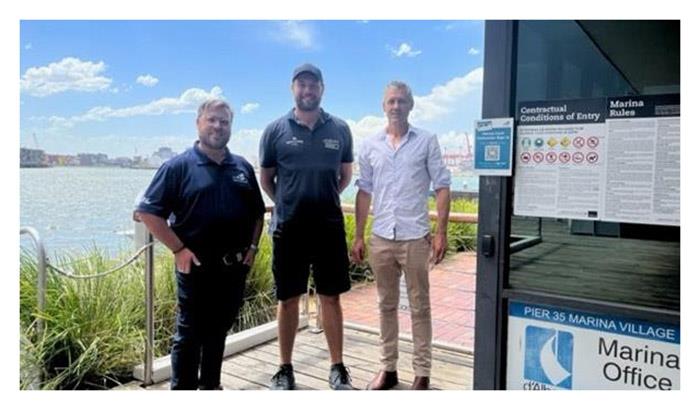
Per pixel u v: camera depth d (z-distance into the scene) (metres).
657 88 1.86
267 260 4.05
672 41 1.87
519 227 2.08
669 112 1.83
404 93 2.59
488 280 2.14
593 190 1.94
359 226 2.88
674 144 1.82
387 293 2.74
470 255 5.07
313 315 4.08
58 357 2.80
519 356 2.10
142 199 2.34
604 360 1.94
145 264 2.85
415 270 2.62
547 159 2.02
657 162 1.84
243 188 2.50
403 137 2.62
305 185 2.64
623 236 1.91
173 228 2.40
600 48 1.96
